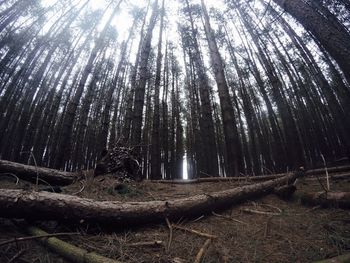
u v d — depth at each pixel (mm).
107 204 2518
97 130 16078
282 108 10930
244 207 3342
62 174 4750
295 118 14008
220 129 16781
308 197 3400
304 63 12555
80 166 14797
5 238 2076
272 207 3301
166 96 16531
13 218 2289
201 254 1980
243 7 10977
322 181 4812
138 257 1960
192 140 17625
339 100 11820
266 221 2826
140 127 5426
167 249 2098
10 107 12398
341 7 6875
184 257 1988
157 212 2645
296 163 9930
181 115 18516
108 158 4527
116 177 4180
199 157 14586
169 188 4457
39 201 2252
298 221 2771
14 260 1772
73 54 16484
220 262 1923
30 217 2273
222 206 3256
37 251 1982
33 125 12859
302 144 12820
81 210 2342
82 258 1843
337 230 2385
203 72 13070
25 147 12367
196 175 15734
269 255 2035
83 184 3814
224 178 5582
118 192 3623
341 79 10953
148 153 14852
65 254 1931
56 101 13555
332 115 11461
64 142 7574
